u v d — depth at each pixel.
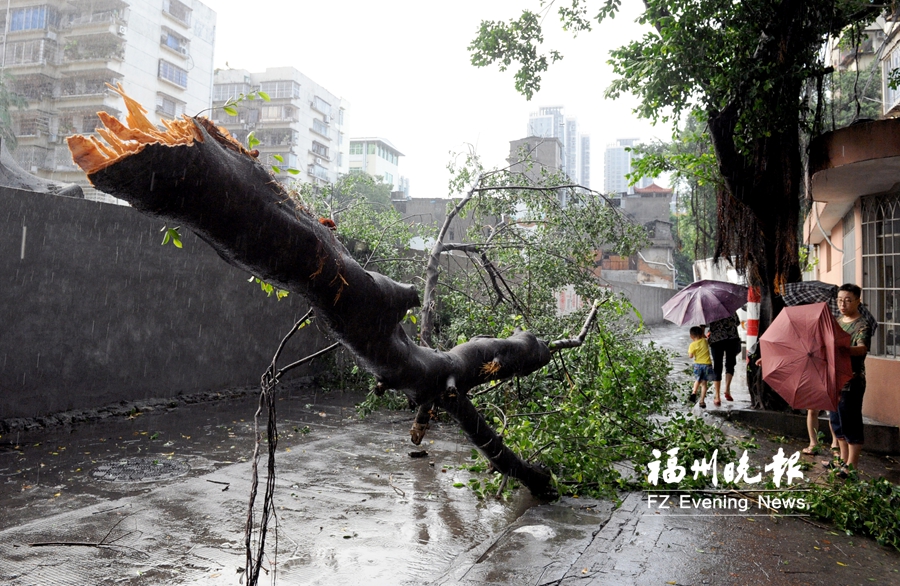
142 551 3.90
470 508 4.91
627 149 9.30
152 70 39.19
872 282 8.75
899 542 4.14
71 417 7.55
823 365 5.46
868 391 8.41
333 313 3.01
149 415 8.17
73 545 3.96
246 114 54.31
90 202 7.92
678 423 6.58
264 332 10.56
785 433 8.39
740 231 8.79
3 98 29.16
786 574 3.68
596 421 5.93
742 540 4.24
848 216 10.31
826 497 4.77
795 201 8.21
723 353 9.77
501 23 10.09
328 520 4.56
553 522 4.52
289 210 2.61
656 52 7.55
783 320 5.86
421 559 3.89
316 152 59.78
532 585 3.43
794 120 7.64
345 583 3.53
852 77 10.70
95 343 7.97
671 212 48.38
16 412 7.14
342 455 6.45
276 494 5.12
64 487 5.16
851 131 7.28
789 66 7.39
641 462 5.97
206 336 9.50
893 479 6.16
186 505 4.78
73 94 36.25
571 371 7.72
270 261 2.57
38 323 7.36
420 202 44.34
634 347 10.51
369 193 40.69
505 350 4.71
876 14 8.11
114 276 8.20
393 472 5.88
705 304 9.54
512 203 10.12
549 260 9.50
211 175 2.22
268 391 3.17
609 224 9.70
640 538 4.22
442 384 4.08
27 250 7.25
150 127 2.19
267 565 3.74
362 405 8.05
